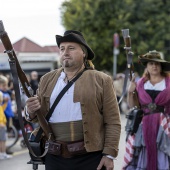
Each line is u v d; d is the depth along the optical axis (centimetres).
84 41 339
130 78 483
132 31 2344
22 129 307
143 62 503
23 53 1728
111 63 2367
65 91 332
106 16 2320
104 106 333
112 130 332
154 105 487
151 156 479
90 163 331
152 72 493
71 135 330
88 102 328
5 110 879
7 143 965
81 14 2333
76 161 331
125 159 494
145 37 2416
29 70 1802
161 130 480
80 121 329
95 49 2331
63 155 332
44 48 1853
